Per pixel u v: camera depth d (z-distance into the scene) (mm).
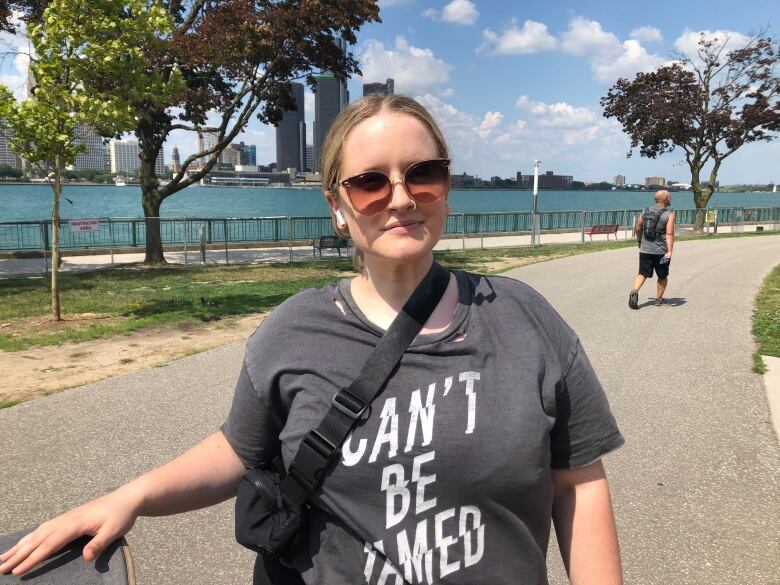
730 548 3256
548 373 1254
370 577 1210
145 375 6453
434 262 1392
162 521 3592
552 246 24281
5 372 6598
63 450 4543
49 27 8906
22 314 9922
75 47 9156
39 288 13125
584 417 1307
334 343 1292
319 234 28328
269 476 1341
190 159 19484
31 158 9289
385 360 1240
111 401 5625
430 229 1320
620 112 34594
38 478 4102
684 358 6973
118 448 4586
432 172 1307
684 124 32500
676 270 15500
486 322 1280
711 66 32406
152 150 19125
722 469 4141
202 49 16281
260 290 12719
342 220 1453
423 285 1288
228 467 1421
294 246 25406
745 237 29281
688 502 3721
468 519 1186
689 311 9805
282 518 1261
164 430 4926
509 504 1187
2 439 4742
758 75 31703
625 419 5062
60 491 3930
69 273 16531
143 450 4551
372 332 1276
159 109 18031
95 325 9070
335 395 1236
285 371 1304
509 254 20359
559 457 1340
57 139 9039
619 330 8438
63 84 9172
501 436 1175
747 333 8227
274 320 1374
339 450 1215
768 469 4137
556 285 12672
